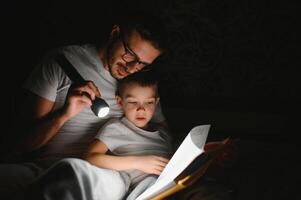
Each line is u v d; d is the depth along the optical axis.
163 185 0.93
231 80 1.45
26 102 1.07
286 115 1.42
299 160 1.30
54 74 1.09
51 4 1.27
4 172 0.96
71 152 1.13
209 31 1.40
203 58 1.43
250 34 1.39
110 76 1.18
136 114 1.17
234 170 1.22
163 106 1.46
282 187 1.12
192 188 1.03
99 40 1.29
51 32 1.28
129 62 1.14
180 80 1.45
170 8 1.38
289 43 1.38
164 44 1.17
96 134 1.16
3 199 0.88
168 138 1.27
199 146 0.97
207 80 1.45
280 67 1.41
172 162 0.97
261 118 1.43
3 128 1.20
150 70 1.20
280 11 1.36
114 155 1.13
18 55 1.25
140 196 0.92
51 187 0.84
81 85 1.05
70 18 1.28
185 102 1.46
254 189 1.10
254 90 1.45
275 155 1.33
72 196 0.85
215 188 1.03
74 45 1.16
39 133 1.05
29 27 1.26
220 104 1.45
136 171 1.11
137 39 1.12
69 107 1.04
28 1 1.25
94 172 0.93
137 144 1.16
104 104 1.04
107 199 0.96
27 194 0.84
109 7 1.30
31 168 1.02
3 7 1.23
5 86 1.23
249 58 1.42
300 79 1.41
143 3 1.36
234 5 1.37
